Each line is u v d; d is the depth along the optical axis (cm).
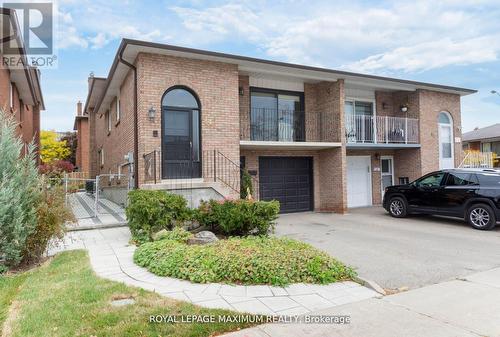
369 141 1411
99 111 1745
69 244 691
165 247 567
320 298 421
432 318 365
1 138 541
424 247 712
